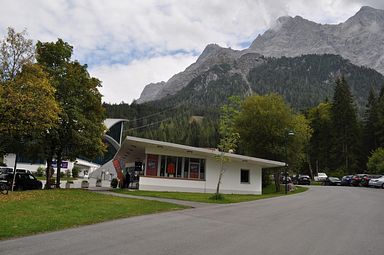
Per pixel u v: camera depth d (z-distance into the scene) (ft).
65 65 99.71
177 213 52.44
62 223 40.57
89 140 98.37
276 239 33.24
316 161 276.62
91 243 30.68
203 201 73.67
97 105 104.68
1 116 77.46
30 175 102.94
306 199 83.05
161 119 530.27
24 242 30.99
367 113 263.49
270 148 144.87
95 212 49.75
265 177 160.04
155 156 107.04
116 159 143.13
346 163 243.81
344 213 54.24
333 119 254.47
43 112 79.05
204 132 436.35
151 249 28.58
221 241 32.01
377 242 32.81
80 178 226.79
